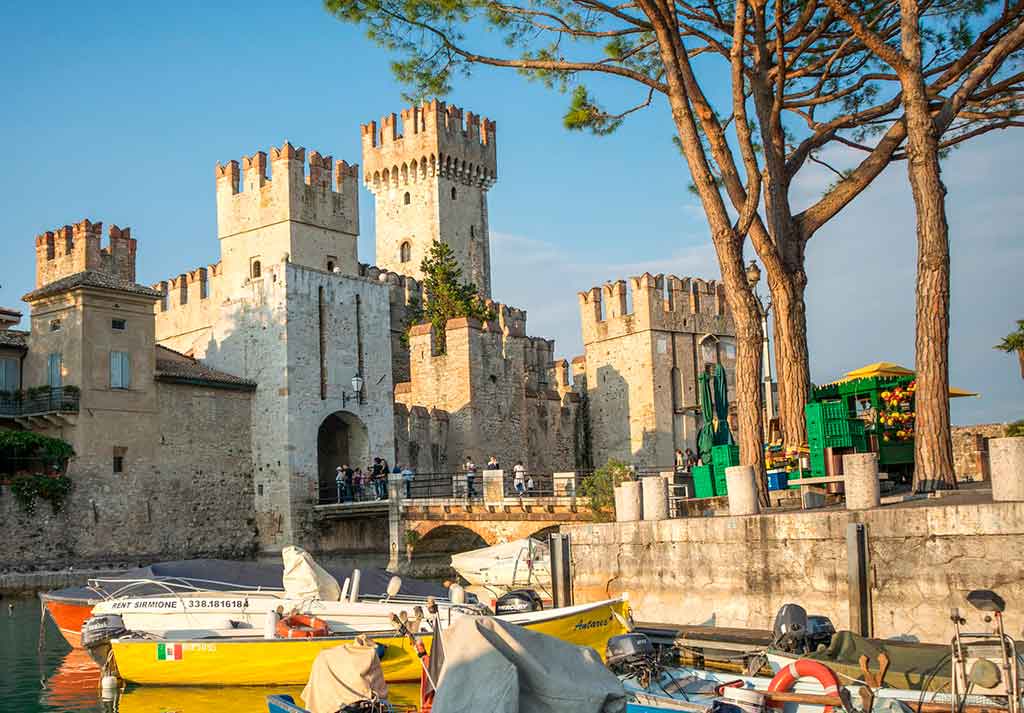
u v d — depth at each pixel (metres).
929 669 16.06
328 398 56.34
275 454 54.44
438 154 91.75
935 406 23.36
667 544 23.50
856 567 19.97
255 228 63.97
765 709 14.80
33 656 27.50
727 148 28.44
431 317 75.38
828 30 31.75
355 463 58.19
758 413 26.86
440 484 61.16
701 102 27.98
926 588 19.48
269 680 21.88
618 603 22.28
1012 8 27.48
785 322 28.69
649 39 32.00
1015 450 19.05
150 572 27.58
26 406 48.56
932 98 29.56
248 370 56.12
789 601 21.27
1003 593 18.67
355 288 58.88
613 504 39.00
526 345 75.19
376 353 59.50
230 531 53.38
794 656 17.48
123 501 48.78
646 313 73.00
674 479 33.72
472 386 62.88
